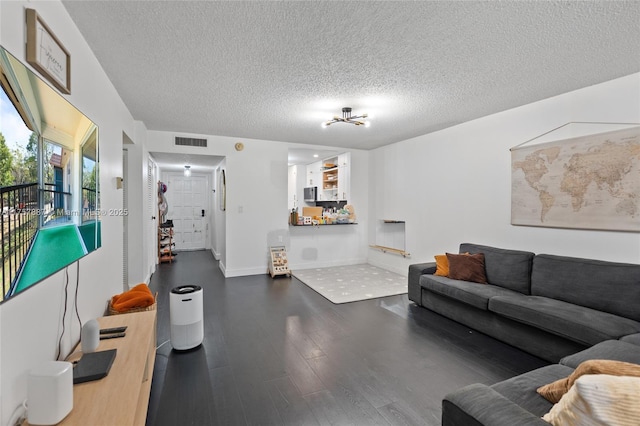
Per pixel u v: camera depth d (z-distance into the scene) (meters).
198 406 1.96
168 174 8.12
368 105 3.50
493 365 2.47
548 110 3.25
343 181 6.51
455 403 1.24
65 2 1.72
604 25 1.95
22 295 1.19
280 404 1.98
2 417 1.07
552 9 1.80
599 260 2.77
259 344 2.81
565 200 3.07
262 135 5.16
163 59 2.41
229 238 5.34
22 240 1.10
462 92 3.11
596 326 2.17
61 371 1.15
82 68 2.02
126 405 1.23
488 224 3.90
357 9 1.82
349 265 6.38
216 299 4.11
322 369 2.40
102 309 2.35
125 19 1.90
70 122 1.57
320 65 2.54
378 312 3.67
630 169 2.63
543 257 3.07
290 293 4.40
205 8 1.81
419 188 5.08
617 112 2.73
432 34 2.08
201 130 4.80
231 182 5.33
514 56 2.37
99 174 2.21
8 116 1.01
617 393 0.87
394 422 1.82
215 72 2.66
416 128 4.56
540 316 2.47
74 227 1.62
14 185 1.04
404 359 2.56
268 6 1.80
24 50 1.24
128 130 3.67
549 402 1.38
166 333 3.03
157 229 6.44
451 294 3.30
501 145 3.73
